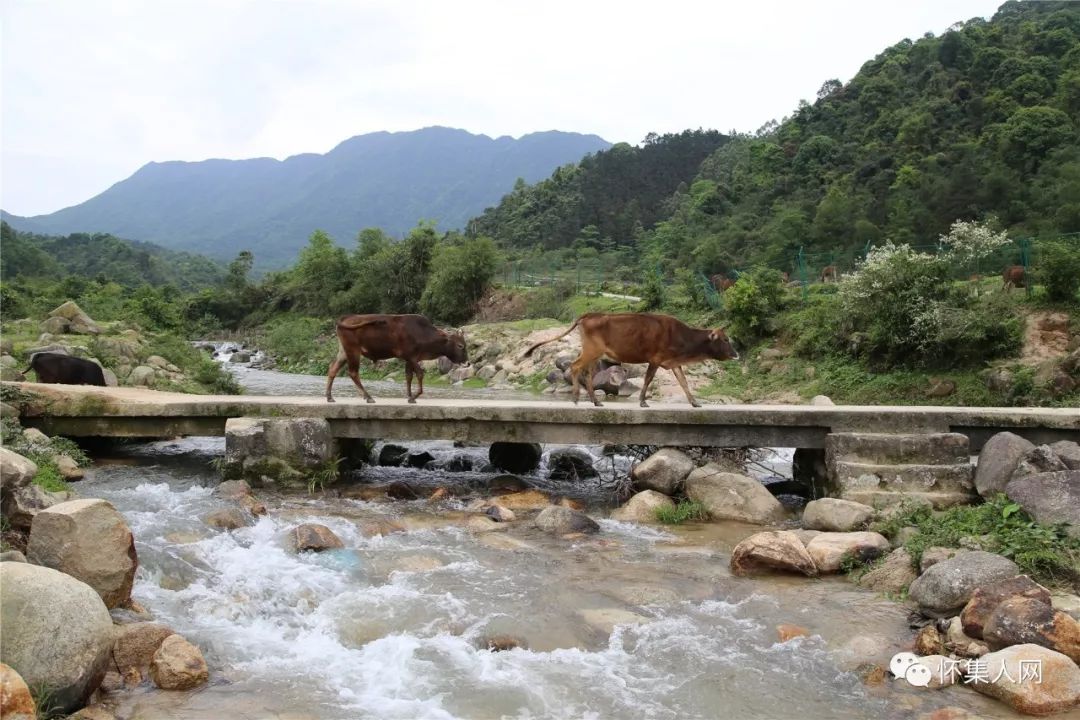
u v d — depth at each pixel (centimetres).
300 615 607
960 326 1930
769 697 491
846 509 830
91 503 566
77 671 430
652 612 625
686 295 3155
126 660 497
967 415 961
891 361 2098
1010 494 752
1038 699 457
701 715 470
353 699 479
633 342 1023
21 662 412
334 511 912
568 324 3164
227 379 2288
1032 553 630
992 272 2483
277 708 462
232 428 1016
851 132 5119
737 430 1002
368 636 573
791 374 2270
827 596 655
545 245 6562
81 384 1421
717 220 5081
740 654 551
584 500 1029
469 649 550
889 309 2062
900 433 962
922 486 899
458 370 2847
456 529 853
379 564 723
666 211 6725
